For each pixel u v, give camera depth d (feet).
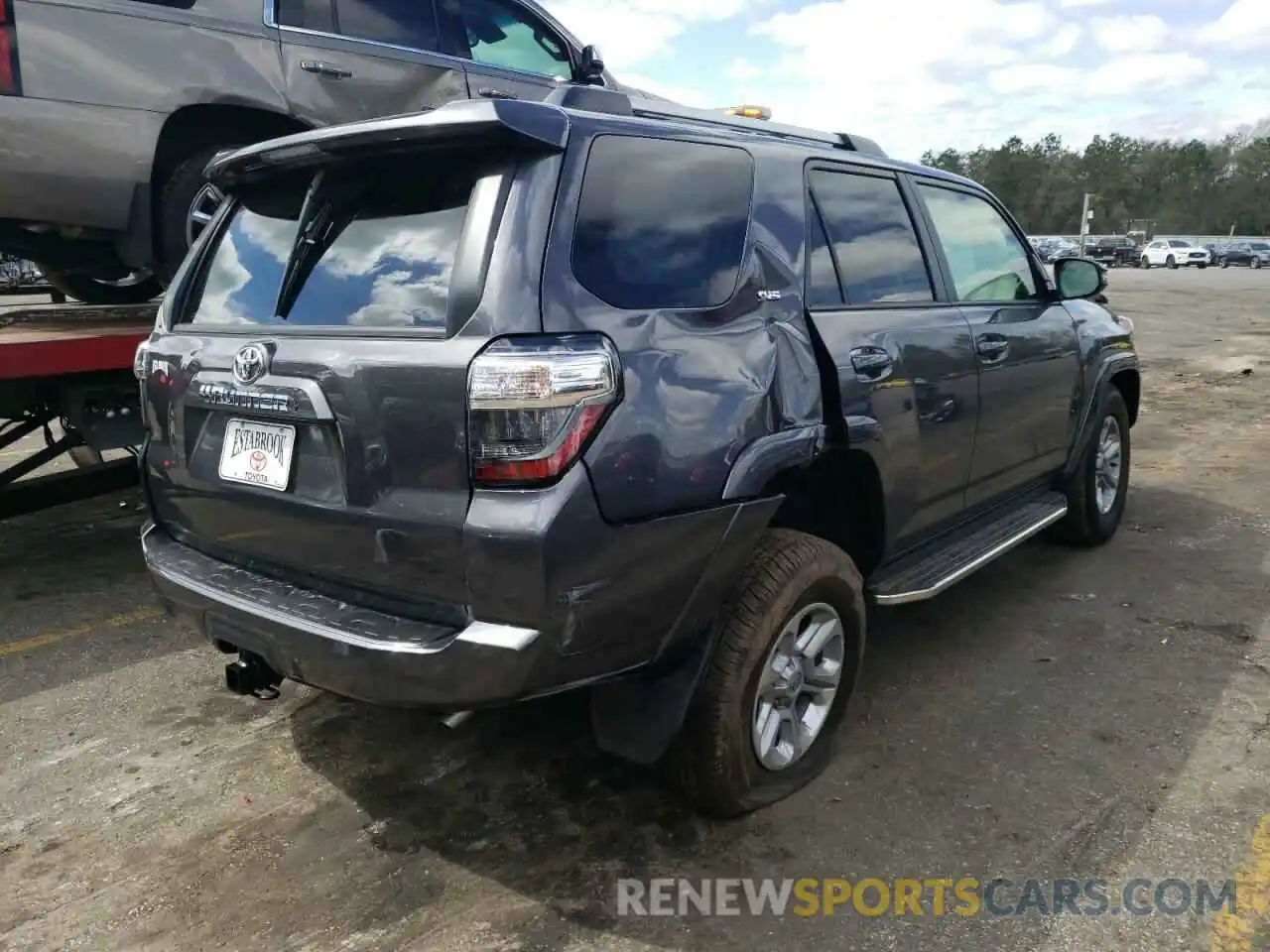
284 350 8.30
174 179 16.69
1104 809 9.64
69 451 17.31
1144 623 14.14
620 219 8.16
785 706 9.75
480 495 7.28
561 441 7.22
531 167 7.72
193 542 9.93
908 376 10.80
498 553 7.15
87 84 15.16
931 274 12.20
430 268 7.89
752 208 9.45
